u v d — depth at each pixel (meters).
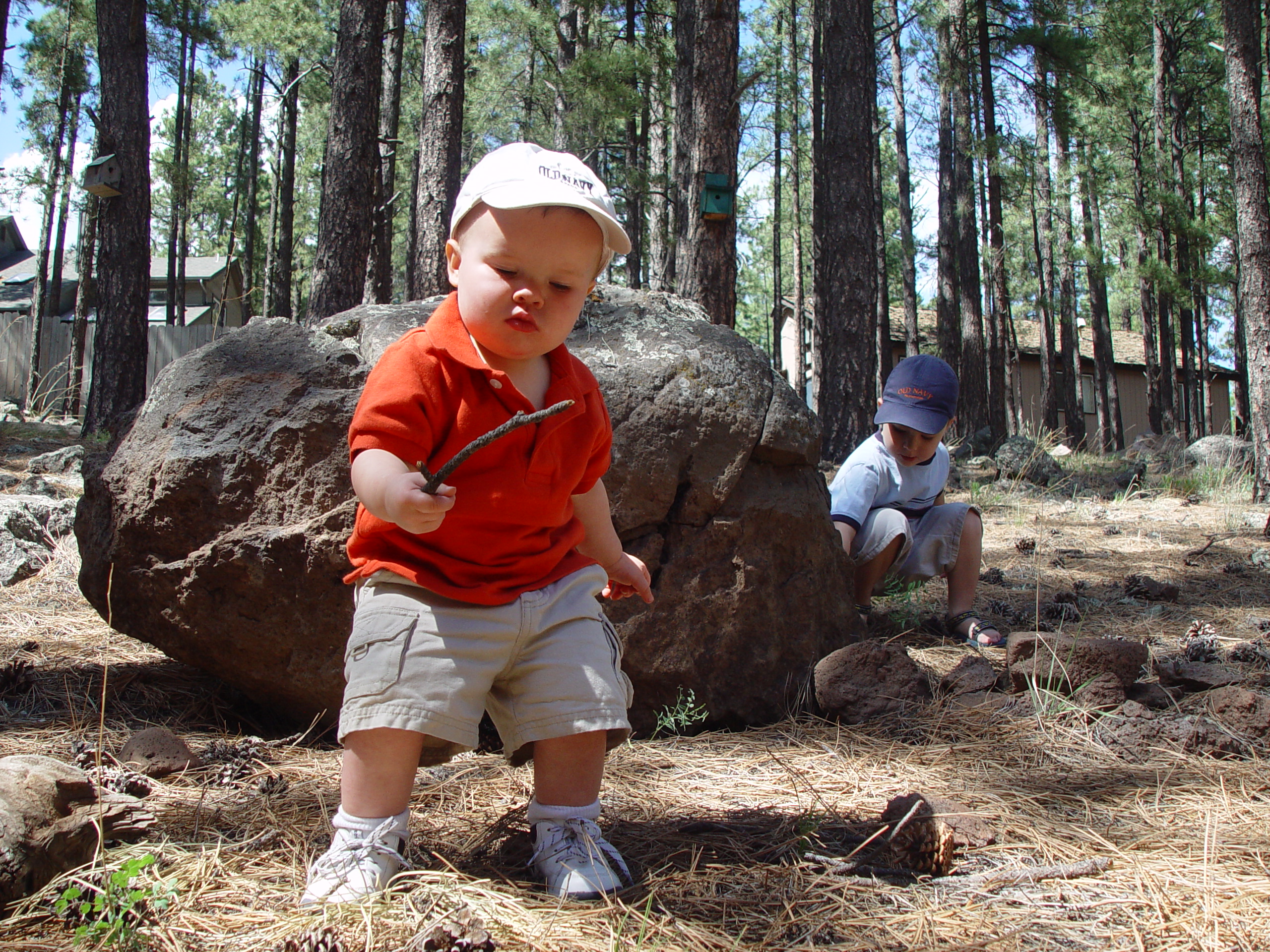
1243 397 27.39
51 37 23.28
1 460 10.20
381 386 1.89
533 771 2.79
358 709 1.88
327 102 24.42
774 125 30.12
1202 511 9.03
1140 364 37.31
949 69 20.03
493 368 1.94
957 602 4.54
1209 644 4.16
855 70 12.80
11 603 4.78
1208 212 29.02
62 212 25.05
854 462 4.45
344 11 10.70
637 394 3.39
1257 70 9.95
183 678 3.63
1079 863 2.20
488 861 2.16
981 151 19.14
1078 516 8.83
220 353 3.35
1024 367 36.00
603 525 2.30
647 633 3.26
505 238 1.85
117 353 12.41
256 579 3.04
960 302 20.61
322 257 10.57
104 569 3.21
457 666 1.89
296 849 2.18
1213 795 2.67
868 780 2.80
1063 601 5.25
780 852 2.24
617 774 2.82
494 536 1.96
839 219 12.84
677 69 16.34
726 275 9.02
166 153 31.23
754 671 3.39
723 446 3.43
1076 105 23.44
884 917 1.95
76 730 3.07
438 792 2.61
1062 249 26.41
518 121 22.44
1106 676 3.43
